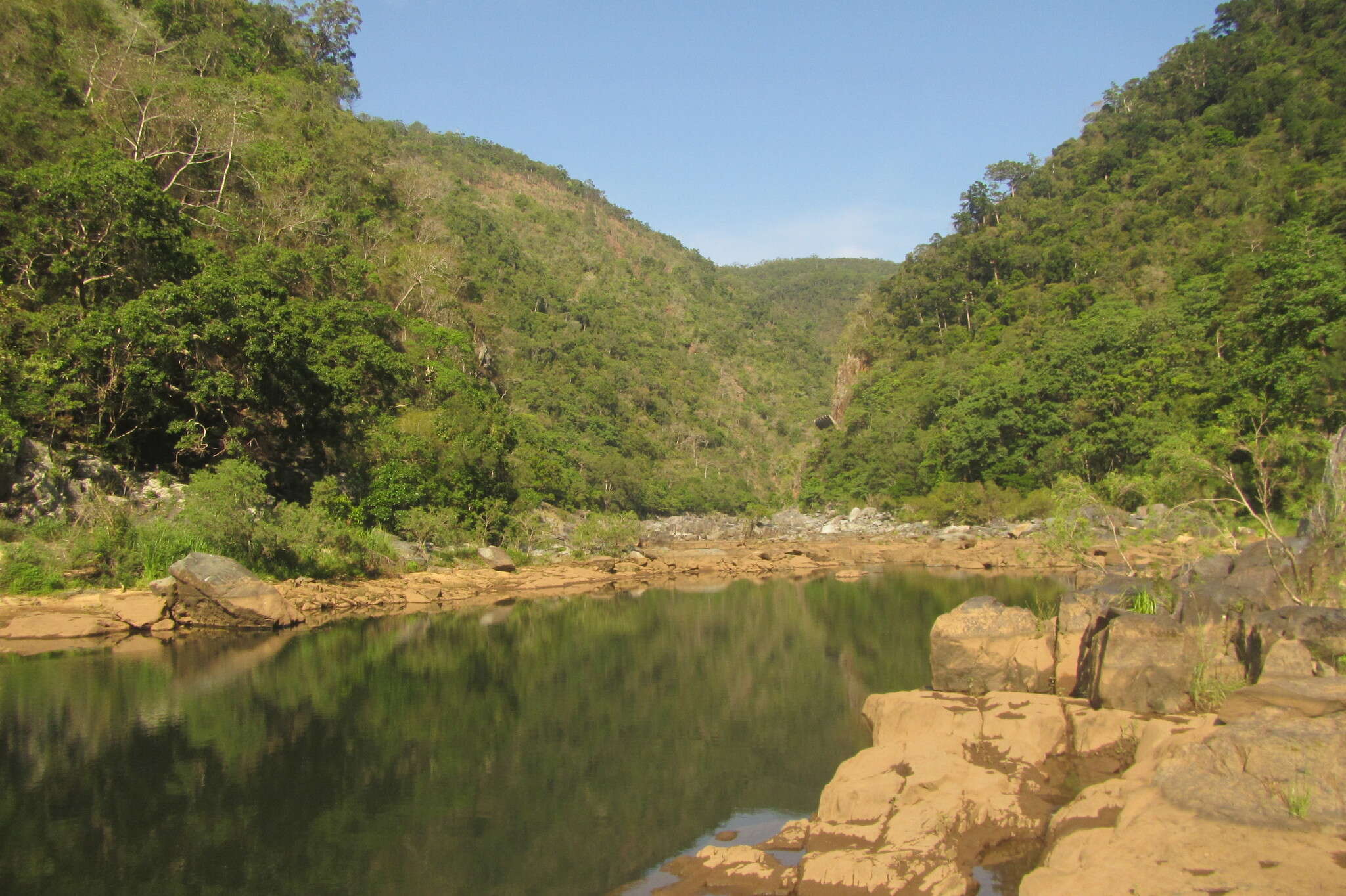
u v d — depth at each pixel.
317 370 31.52
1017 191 108.88
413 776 10.59
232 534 24.31
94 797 9.71
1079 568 16.72
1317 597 11.18
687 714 13.77
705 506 97.44
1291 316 38.12
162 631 19.78
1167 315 55.16
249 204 42.91
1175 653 9.48
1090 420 53.34
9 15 35.19
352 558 28.75
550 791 10.03
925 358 91.69
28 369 23.34
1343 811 5.93
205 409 27.61
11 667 16.03
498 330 69.81
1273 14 99.62
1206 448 25.73
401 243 55.28
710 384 144.25
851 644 20.14
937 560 40.53
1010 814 7.61
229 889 7.43
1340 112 78.50
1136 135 97.31
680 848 8.23
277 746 11.83
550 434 78.31
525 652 19.33
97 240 25.91
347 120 59.56
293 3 70.94
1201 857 5.49
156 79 39.81
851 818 7.89
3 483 21.41
